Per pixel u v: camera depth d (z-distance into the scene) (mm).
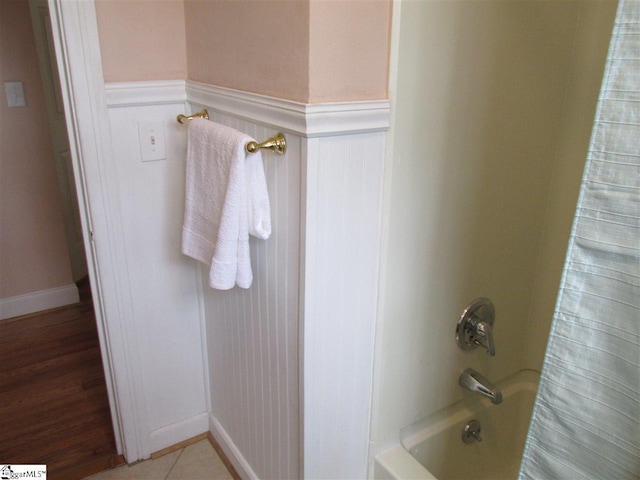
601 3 1321
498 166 1384
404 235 1272
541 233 1584
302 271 1154
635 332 595
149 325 1715
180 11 1490
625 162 580
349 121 1074
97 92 1393
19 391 2197
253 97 1190
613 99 582
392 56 1094
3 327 2676
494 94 1292
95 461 1824
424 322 1418
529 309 1679
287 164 1132
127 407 1739
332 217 1135
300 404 1290
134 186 1546
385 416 1453
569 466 694
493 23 1215
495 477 1808
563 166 1498
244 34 1205
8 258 2689
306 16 983
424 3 1093
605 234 606
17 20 2438
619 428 627
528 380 1779
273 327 1345
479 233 1428
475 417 1658
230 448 1803
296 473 1403
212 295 1697
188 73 1544
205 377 1907
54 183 2730
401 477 1393
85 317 2803
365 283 1257
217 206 1264
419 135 1200
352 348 1305
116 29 1400
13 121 2529
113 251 1550
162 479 1757
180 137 1580
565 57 1390
